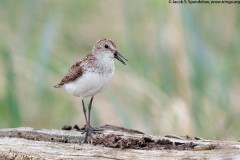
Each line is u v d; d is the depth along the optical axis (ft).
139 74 49.26
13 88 47.42
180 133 45.80
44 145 33.30
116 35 55.57
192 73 46.80
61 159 31.65
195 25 46.80
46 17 54.54
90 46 55.57
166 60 47.47
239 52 49.06
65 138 34.58
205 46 47.37
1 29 53.62
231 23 52.47
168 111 46.57
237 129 46.57
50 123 49.44
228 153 29.86
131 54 49.42
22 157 32.22
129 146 32.22
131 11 49.85
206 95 46.83
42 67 48.11
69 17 57.67
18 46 51.16
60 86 40.06
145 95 47.75
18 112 47.03
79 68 37.73
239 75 49.24
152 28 51.21
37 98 48.70
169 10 47.50
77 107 50.29
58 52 52.08
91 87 37.93
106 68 37.99
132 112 47.19
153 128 46.29
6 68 48.91
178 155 30.81
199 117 46.37
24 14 51.67
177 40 47.03
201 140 33.01
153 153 31.27
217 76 47.09
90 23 56.90
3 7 54.75
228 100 47.01
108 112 48.73
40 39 48.42
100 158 31.45
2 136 34.94
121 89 48.73
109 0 57.62
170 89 47.50
